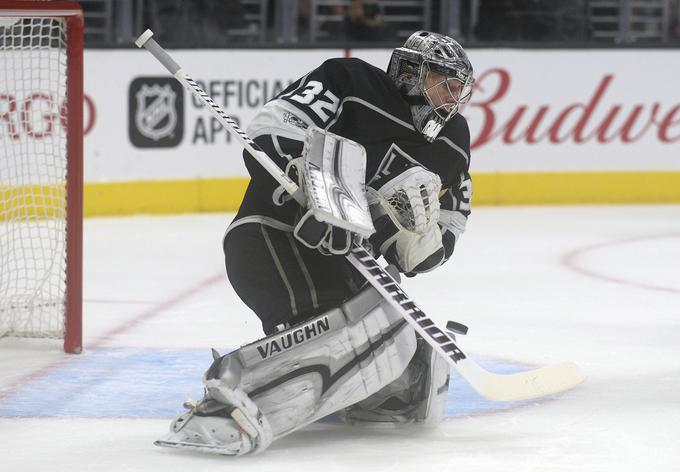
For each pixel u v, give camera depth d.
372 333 8.25
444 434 8.83
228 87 25.62
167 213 25.34
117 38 25.73
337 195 7.87
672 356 12.09
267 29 27.58
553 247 21.02
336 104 8.52
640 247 21.14
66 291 12.20
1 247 15.70
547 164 27.58
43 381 10.87
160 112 25.14
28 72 19.95
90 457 8.16
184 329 13.61
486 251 20.45
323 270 8.45
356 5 27.38
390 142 8.62
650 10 29.75
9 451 8.35
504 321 14.13
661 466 7.94
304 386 8.10
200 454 8.20
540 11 28.11
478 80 27.00
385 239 8.62
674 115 28.09
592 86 27.67
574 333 13.40
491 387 8.30
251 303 8.52
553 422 9.23
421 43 8.48
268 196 8.27
